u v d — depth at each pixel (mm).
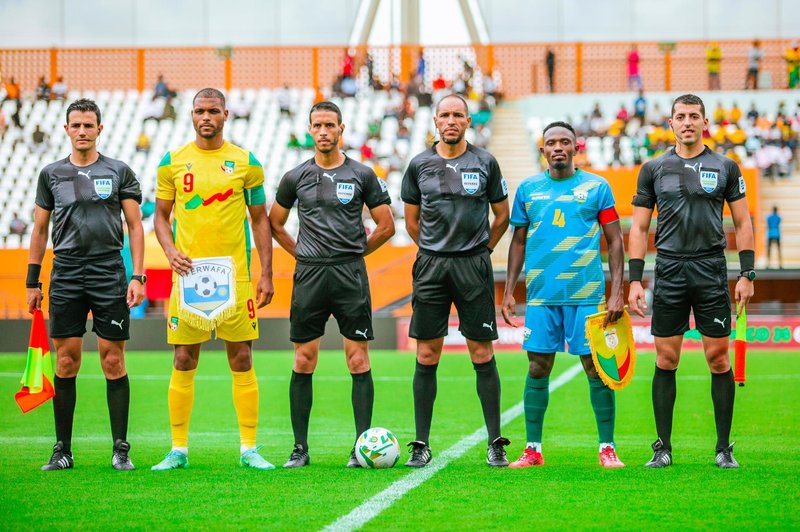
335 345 34094
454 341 34219
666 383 11539
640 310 11500
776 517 8828
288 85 54312
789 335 34031
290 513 9062
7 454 12969
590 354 11586
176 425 11719
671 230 11398
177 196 11641
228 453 13078
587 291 11594
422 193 11883
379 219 12203
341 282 11836
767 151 47875
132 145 51531
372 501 9562
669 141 47156
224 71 54594
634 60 53562
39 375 11438
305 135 51031
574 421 16406
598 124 49906
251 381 11812
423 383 11977
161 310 36656
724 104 52688
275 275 38812
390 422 16609
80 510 9234
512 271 12047
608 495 9781
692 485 10250
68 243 11469
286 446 13914
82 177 11508
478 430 15516
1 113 53125
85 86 54969
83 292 11500
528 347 11688
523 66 53938
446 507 9289
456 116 11680
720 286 11320
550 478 10727
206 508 9289
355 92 53625
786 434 14680
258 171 11836
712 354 11414
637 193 11711
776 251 44562
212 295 11484
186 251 11602
